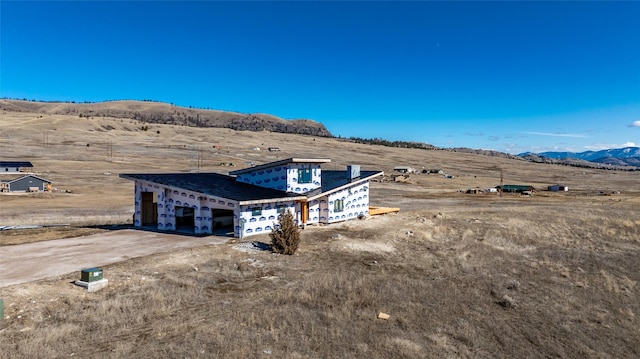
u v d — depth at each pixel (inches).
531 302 717.9
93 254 805.2
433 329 561.9
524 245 1156.5
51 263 727.1
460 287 762.8
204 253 837.8
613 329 638.5
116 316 515.5
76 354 419.8
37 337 444.8
